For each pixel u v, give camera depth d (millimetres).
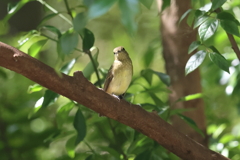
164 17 10531
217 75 11344
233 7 11258
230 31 5922
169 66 10586
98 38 19562
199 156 7219
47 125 11070
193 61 6180
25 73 6316
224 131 13266
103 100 6793
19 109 10945
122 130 9852
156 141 7398
